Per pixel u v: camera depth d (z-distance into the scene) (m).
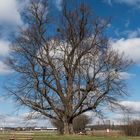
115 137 35.38
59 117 48.44
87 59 47.97
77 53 48.28
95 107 47.53
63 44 48.69
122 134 45.06
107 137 35.28
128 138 33.59
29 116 48.62
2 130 54.97
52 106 48.06
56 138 33.03
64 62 48.25
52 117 48.44
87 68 47.72
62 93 48.19
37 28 48.22
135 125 45.50
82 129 57.06
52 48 48.25
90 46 48.09
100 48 48.03
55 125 50.34
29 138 32.59
